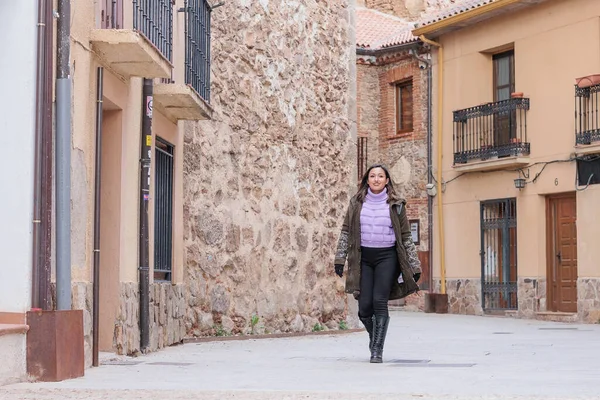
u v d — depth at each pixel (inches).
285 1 746.2
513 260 1171.3
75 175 406.3
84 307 410.3
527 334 762.2
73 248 402.6
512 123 1159.6
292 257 741.9
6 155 367.6
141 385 342.3
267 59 724.0
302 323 746.8
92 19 426.3
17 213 364.5
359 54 1357.0
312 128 776.3
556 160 1103.6
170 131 586.2
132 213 500.7
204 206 652.1
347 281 445.4
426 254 1291.8
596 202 1050.1
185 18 585.0
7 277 361.4
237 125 690.2
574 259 1096.2
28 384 344.8
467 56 1235.9
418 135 1305.4
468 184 1232.2
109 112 482.0
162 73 476.1
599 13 1063.6
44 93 369.4
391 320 1022.4
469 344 617.0
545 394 307.3
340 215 805.9
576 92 1067.9
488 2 1166.3
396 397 295.0
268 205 718.5
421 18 1485.0
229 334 670.5
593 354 521.3
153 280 546.0
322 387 334.3
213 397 296.0
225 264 671.1
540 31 1133.1
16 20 370.0
